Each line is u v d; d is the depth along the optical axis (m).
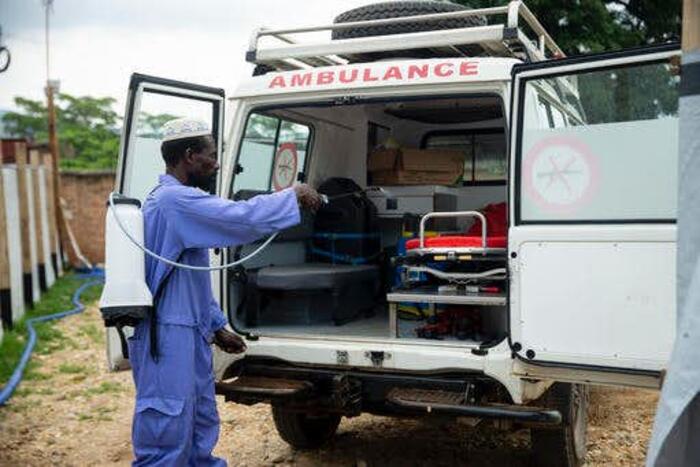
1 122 27.86
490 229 4.87
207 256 3.93
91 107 28.98
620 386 3.65
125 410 6.53
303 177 5.82
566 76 3.67
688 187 2.31
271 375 4.42
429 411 3.90
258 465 5.19
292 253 5.56
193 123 3.93
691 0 2.31
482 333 4.32
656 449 2.21
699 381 2.17
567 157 3.66
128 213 3.58
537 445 4.62
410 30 4.95
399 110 6.34
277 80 4.50
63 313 11.03
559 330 3.66
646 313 3.50
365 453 5.38
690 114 2.31
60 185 17.09
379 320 5.20
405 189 5.86
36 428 6.00
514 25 4.16
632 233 3.51
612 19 11.58
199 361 3.81
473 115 6.46
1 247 9.20
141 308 3.54
